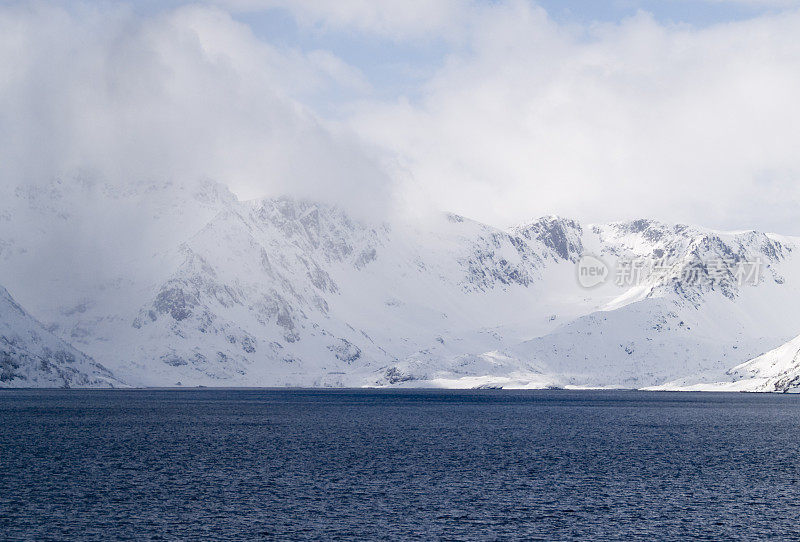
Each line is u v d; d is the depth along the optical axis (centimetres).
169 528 7975
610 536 7856
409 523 8250
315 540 7644
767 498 9588
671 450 14188
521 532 7962
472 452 13675
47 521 8188
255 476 10838
